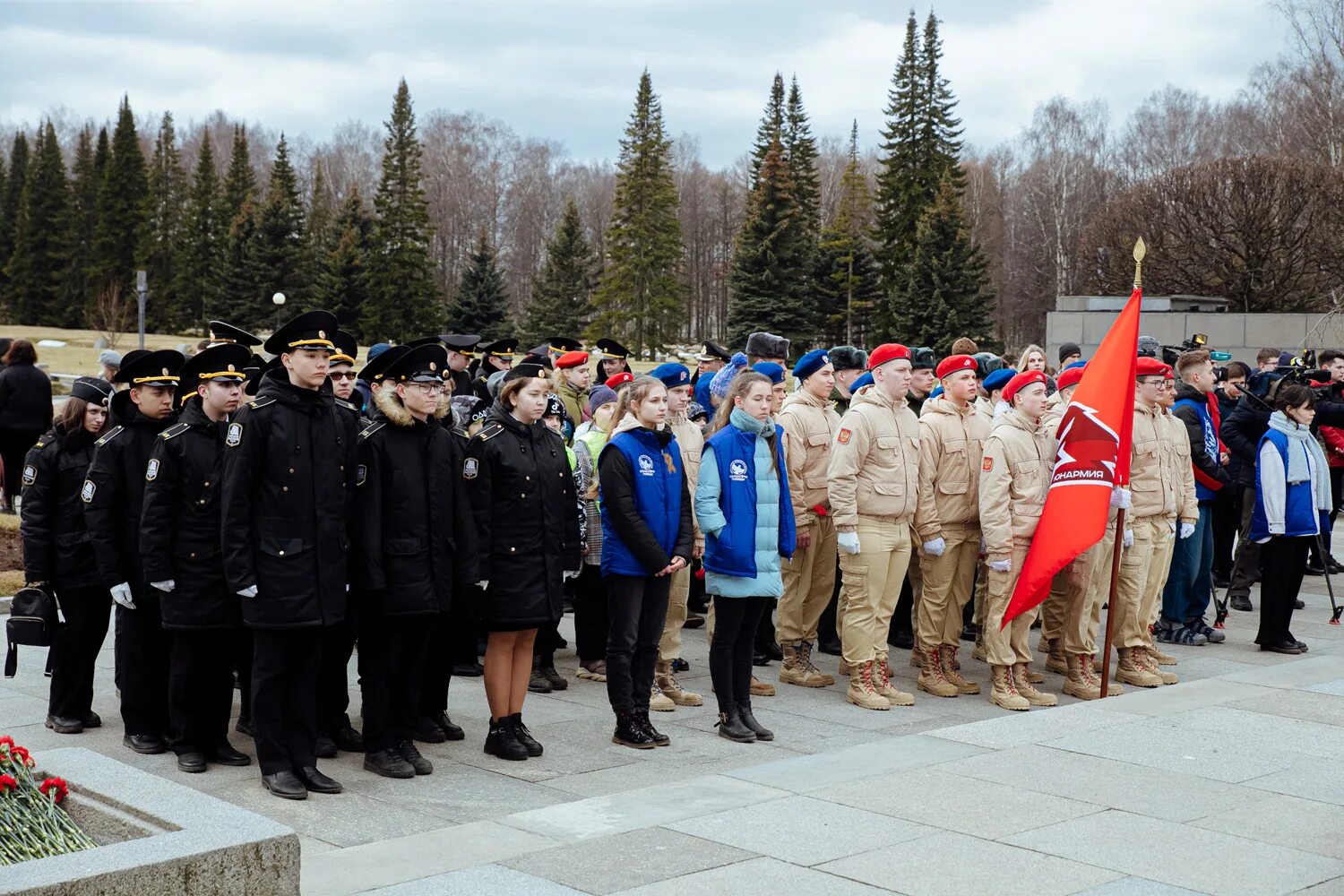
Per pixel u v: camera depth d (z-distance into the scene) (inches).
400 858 204.1
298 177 3929.6
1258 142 2338.8
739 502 287.9
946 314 1900.8
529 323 2481.5
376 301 2581.2
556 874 195.0
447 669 291.9
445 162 3927.2
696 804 233.6
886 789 243.0
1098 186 2640.3
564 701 335.0
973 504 349.1
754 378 291.9
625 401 292.4
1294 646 404.5
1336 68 1713.8
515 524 270.5
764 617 388.2
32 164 3380.9
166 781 193.5
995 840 213.3
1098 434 329.1
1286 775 256.2
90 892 154.4
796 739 297.3
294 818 232.2
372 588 253.8
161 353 270.5
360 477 256.2
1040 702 341.4
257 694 246.2
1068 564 353.1
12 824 179.6
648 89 2513.5
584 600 361.1
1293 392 398.6
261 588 242.5
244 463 242.1
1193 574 421.1
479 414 411.8
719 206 3969.0
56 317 3245.6
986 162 3314.5
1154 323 1245.1
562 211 3978.8
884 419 328.8
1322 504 447.2
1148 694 332.2
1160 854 207.2
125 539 271.0
